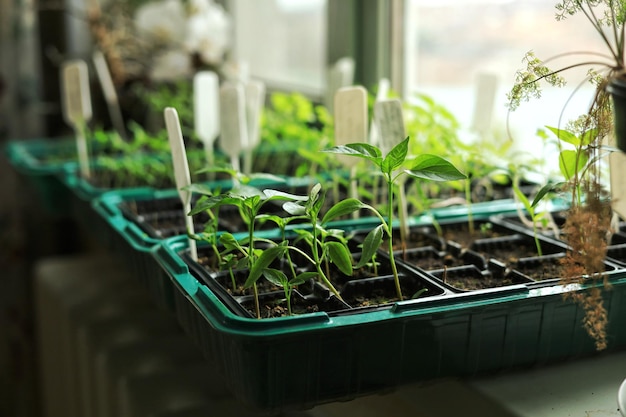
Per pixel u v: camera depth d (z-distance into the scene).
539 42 1.46
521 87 0.78
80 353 1.55
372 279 0.93
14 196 2.35
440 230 1.18
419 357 0.81
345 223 1.15
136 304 1.63
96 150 1.96
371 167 1.26
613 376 0.91
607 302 0.87
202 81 1.46
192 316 0.90
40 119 2.29
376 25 1.76
